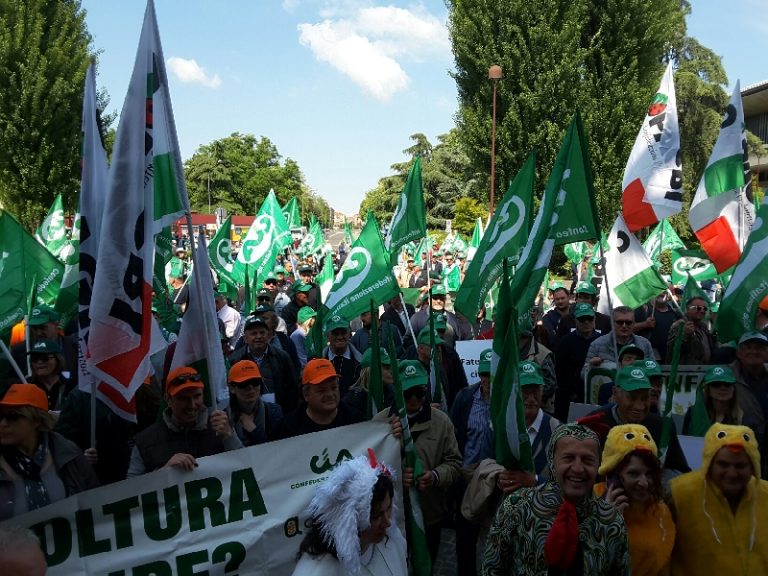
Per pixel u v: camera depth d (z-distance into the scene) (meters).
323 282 13.91
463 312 7.51
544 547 3.08
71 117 31.75
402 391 4.59
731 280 7.13
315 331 8.15
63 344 7.18
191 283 5.05
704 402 5.51
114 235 4.68
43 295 8.35
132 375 4.65
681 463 4.45
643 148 9.10
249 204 89.06
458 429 5.78
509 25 30.20
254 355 7.76
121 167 4.71
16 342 7.72
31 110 30.86
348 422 5.25
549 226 6.35
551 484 3.23
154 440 4.57
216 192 87.00
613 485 3.66
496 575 3.30
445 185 69.06
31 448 4.04
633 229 9.24
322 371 5.05
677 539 3.72
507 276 4.06
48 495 4.04
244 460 4.34
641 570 3.59
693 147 40.03
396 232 9.42
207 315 5.05
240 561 4.27
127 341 4.65
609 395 6.32
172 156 4.94
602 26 30.12
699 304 8.53
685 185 39.06
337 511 3.14
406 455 4.51
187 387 4.46
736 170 8.89
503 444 4.01
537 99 30.00
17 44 30.48
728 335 7.09
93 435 4.71
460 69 32.62
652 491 3.61
